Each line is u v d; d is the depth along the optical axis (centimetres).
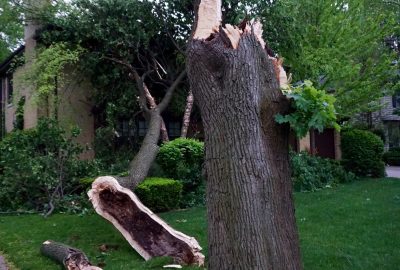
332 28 1327
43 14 1183
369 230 654
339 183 1338
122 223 598
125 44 1187
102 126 1301
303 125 308
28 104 1279
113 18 1166
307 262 506
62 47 1158
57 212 899
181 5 1188
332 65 1281
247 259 298
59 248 548
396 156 2530
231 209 307
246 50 328
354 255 529
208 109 328
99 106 1300
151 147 988
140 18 1184
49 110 1220
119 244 640
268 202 307
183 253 532
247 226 301
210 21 354
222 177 313
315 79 1334
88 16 1177
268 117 318
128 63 1206
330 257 522
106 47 1190
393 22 1395
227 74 325
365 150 1475
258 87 322
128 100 1275
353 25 1355
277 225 307
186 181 1008
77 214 870
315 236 629
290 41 1273
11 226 778
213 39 337
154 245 564
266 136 317
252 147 311
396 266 487
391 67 1413
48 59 1107
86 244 643
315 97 302
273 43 1233
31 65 1187
